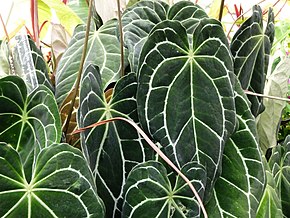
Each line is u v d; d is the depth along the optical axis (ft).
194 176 1.41
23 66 1.68
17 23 2.37
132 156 1.49
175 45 1.45
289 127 2.51
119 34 1.64
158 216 1.40
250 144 1.59
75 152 1.26
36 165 1.23
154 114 1.43
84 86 1.45
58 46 2.06
